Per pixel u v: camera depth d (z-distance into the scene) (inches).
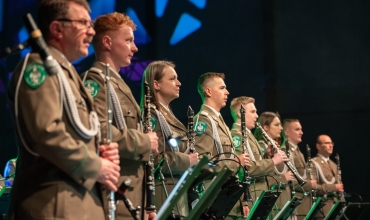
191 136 285.0
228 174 211.2
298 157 496.1
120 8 579.2
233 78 600.1
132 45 231.5
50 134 163.9
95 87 211.8
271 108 597.0
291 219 435.5
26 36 549.3
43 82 168.4
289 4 604.7
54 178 170.9
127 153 203.6
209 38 599.2
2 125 531.5
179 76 593.3
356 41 599.2
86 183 171.3
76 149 167.6
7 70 533.6
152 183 219.0
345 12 601.9
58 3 182.7
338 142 599.2
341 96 600.7
